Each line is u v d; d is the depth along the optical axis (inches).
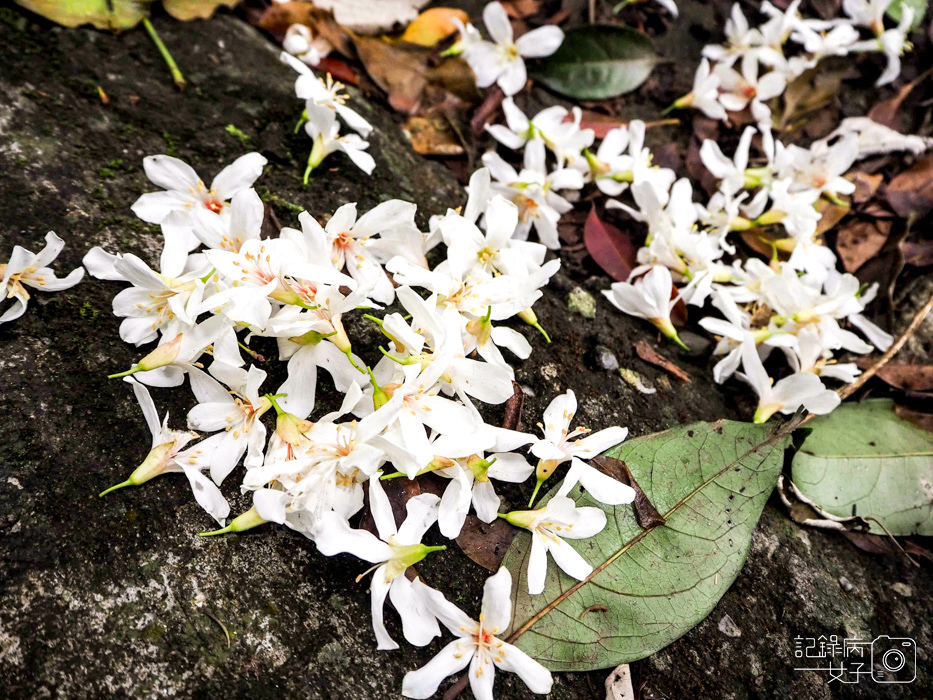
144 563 7.7
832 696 8.8
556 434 8.5
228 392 8.3
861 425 10.6
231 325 8.0
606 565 8.4
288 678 7.5
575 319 10.8
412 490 8.3
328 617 7.9
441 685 7.8
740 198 11.9
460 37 13.2
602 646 8.1
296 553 8.1
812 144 14.0
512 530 8.5
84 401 8.4
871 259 12.6
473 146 12.8
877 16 14.6
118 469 8.1
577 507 8.5
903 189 13.1
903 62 15.3
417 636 7.5
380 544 7.4
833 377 11.5
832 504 10.0
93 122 10.4
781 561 9.5
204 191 9.8
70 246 9.3
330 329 8.1
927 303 11.5
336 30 12.7
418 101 12.9
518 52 13.2
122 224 9.7
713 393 10.9
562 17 14.5
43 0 10.9
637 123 12.0
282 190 10.6
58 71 10.7
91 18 11.2
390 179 11.3
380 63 12.9
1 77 10.4
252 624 7.7
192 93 11.2
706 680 8.6
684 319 11.2
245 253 7.9
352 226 9.0
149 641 7.4
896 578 9.9
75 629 7.3
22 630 7.2
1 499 7.7
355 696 7.6
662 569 8.4
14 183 9.5
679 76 14.5
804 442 10.3
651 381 10.6
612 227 11.9
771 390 10.1
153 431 7.9
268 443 8.6
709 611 8.4
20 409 8.2
